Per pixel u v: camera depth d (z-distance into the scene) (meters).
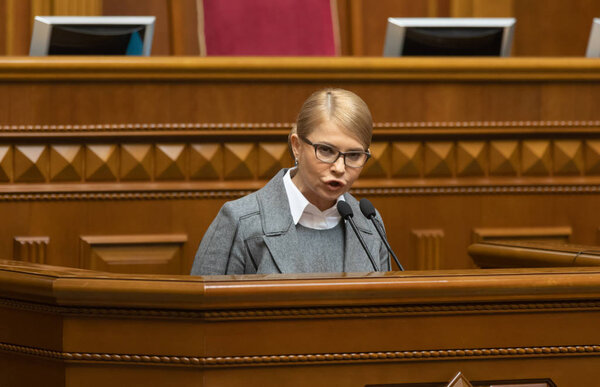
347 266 7.72
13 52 18.42
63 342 5.94
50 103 12.73
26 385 6.31
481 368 6.23
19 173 12.82
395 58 13.34
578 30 21.06
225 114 13.16
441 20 14.13
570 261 8.67
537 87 13.92
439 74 13.52
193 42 19.50
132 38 13.64
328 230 7.90
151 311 5.84
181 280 5.81
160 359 5.82
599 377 6.42
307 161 7.43
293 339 5.91
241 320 5.83
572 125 14.00
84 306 5.91
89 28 13.38
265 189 7.96
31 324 6.22
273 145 13.45
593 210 14.36
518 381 6.29
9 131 12.64
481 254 9.98
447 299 6.05
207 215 13.34
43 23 13.13
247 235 7.59
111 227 13.11
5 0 18.36
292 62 13.03
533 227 14.22
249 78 13.08
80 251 12.98
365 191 13.75
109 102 12.89
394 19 14.04
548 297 6.18
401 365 6.09
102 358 5.90
